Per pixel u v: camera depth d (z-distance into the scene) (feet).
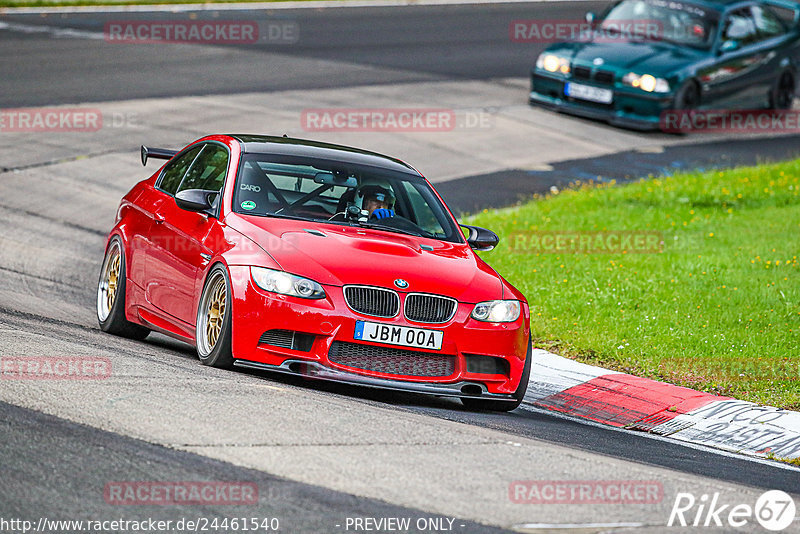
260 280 83.41
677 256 147.95
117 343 94.63
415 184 101.71
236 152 97.96
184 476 58.34
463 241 98.02
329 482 59.52
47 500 53.62
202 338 88.38
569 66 237.86
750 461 84.94
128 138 198.08
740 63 243.60
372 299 83.66
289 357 82.48
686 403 96.22
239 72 260.21
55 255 137.49
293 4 377.50
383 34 330.13
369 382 82.38
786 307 126.11
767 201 182.19
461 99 250.16
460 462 65.92
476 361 86.33
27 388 70.74
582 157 214.69
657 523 58.80
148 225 100.22
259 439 65.46
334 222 93.40
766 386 103.71
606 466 69.92
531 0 422.41
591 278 136.26
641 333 116.37
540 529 55.77
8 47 267.59
